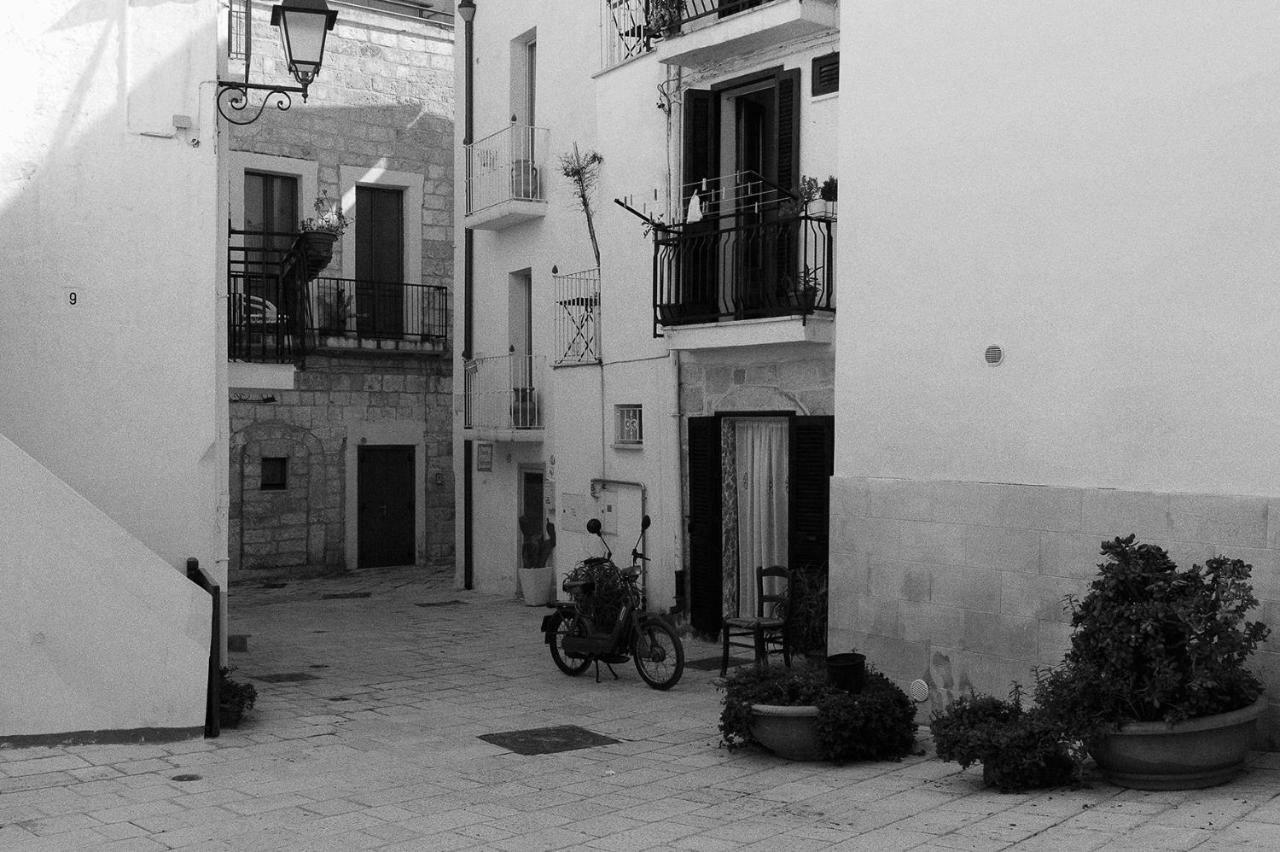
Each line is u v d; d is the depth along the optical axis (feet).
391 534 70.44
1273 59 21.11
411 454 71.10
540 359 53.36
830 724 23.54
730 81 40.22
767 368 38.50
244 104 32.48
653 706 30.60
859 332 28.58
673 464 42.78
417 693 32.53
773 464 39.19
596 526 38.06
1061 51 24.41
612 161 46.26
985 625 25.61
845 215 28.94
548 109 53.01
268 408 66.28
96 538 25.21
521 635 44.32
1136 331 23.11
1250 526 21.27
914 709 24.86
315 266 45.62
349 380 68.74
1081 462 24.04
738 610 40.29
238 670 36.50
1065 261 24.32
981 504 25.71
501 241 56.75
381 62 69.62
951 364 26.50
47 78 29.30
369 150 69.15
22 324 28.86
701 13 41.06
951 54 26.53
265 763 24.06
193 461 30.25
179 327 30.25
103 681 25.25
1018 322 25.17
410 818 20.06
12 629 24.64
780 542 38.91
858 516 28.37
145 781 22.44
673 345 40.32
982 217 25.88
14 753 24.34
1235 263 21.62
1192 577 20.30
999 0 25.54
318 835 19.01
